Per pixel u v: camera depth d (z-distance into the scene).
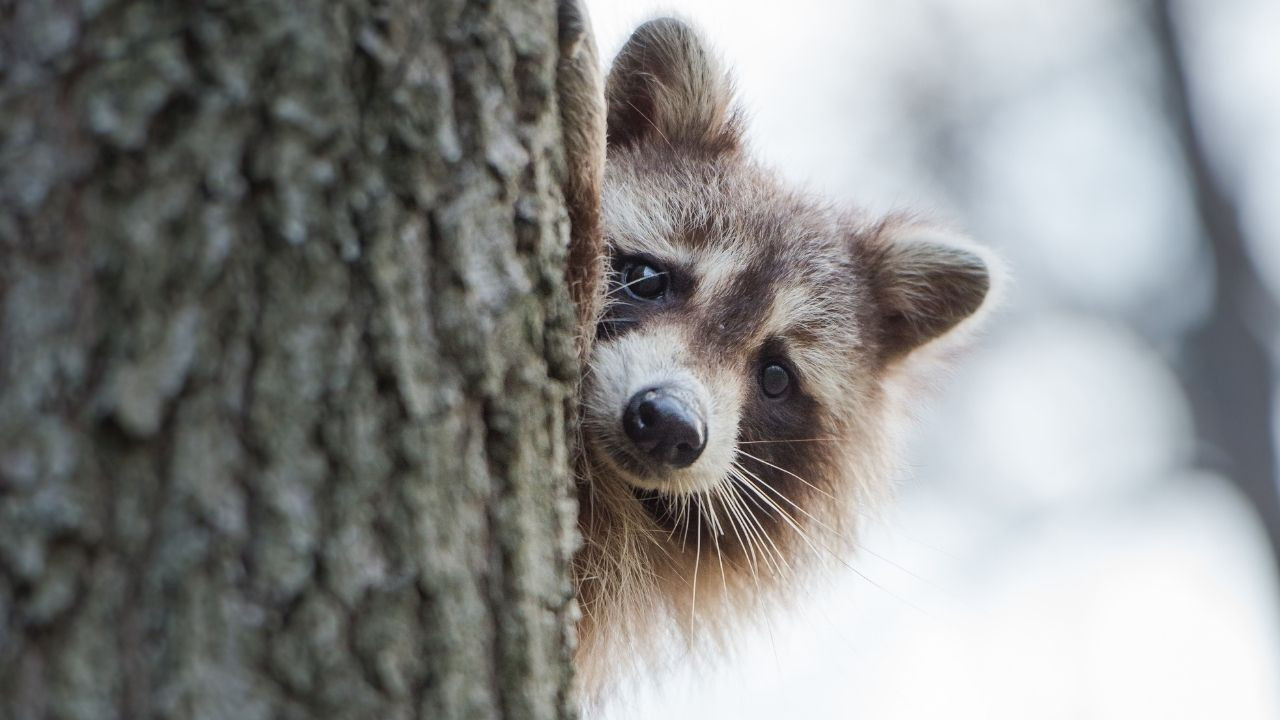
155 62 1.65
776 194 4.04
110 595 1.57
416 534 1.85
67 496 1.56
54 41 1.62
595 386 3.30
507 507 2.03
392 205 1.85
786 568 3.98
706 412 3.35
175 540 1.61
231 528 1.66
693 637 3.84
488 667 1.96
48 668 1.54
